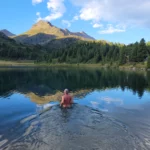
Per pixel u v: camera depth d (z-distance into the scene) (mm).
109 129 16578
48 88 43344
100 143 13961
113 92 38625
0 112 23125
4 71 99250
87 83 52188
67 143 13906
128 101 30078
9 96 34062
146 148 13570
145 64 144375
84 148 13258
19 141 14461
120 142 14242
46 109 23594
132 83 52594
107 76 73062
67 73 89188
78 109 22750
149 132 16609
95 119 19141
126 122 19062
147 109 24969
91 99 31594
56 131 15961
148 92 38656
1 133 16062
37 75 75625
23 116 21094
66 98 23922
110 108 25312
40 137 14945
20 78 63062
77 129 16422
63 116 19906
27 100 30625
